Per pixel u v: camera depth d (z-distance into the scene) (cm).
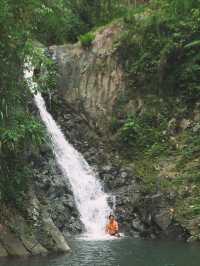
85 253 1869
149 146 2973
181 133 2953
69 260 1694
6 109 1836
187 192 2522
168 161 2798
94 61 3391
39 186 2606
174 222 2416
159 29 3244
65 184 2727
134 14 3431
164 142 2950
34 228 1852
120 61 3306
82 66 3419
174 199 2508
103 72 3338
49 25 2431
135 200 2606
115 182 2802
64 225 2528
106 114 3241
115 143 3097
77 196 2750
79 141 3136
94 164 2983
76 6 4066
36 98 3109
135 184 2717
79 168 2944
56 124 3173
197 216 2383
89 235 2480
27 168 2014
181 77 3097
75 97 3366
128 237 2448
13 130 1789
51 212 2530
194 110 3002
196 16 3155
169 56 3141
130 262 1695
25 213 1869
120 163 2945
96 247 2053
